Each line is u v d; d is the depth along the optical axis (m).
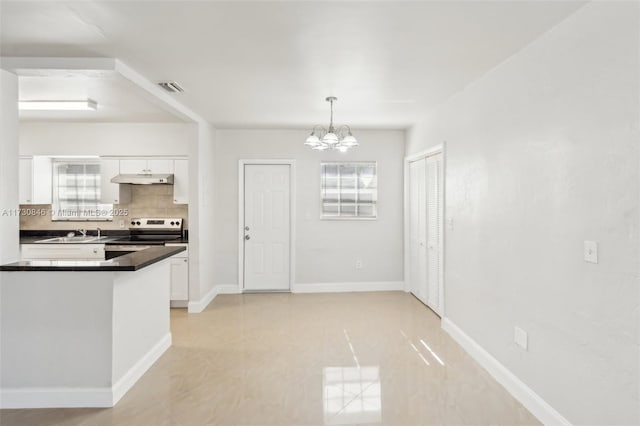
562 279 2.25
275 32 2.37
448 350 3.56
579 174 2.10
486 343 3.17
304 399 2.69
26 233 5.56
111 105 4.32
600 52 1.94
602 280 1.95
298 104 4.16
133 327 2.94
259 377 3.02
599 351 1.97
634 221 1.76
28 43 2.53
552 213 2.33
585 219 2.06
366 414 2.50
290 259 5.80
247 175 5.74
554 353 2.32
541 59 2.43
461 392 2.78
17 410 2.57
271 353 3.50
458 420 2.43
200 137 4.82
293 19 2.20
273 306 5.03
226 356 3.44
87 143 5.25
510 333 2.80
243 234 5.72
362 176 5.76
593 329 2.01
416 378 3.00
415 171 5.40
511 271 2.79
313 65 2.96
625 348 1.82
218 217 5.66
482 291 3.24
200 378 3.01
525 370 2.62
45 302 2.61
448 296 4.03
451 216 3.91
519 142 2.68
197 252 4.79
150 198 5.62
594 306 2.00
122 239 5.18
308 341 3.80
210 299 5.32
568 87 2.18
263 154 5.67
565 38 2.20
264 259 5.79
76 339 2.62
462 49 2.65
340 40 2.50
